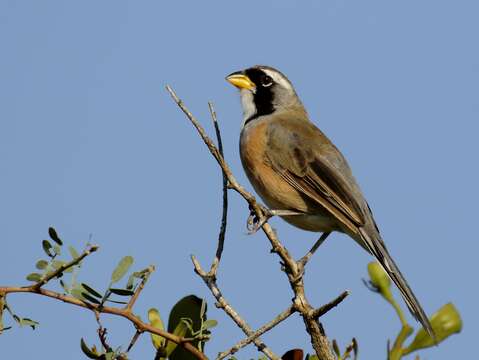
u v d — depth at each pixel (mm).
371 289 7309
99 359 6480
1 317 6348
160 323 7414
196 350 6727
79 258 6371
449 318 6949
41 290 6438
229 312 7746
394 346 6828
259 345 7172
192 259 8297
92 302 6629
